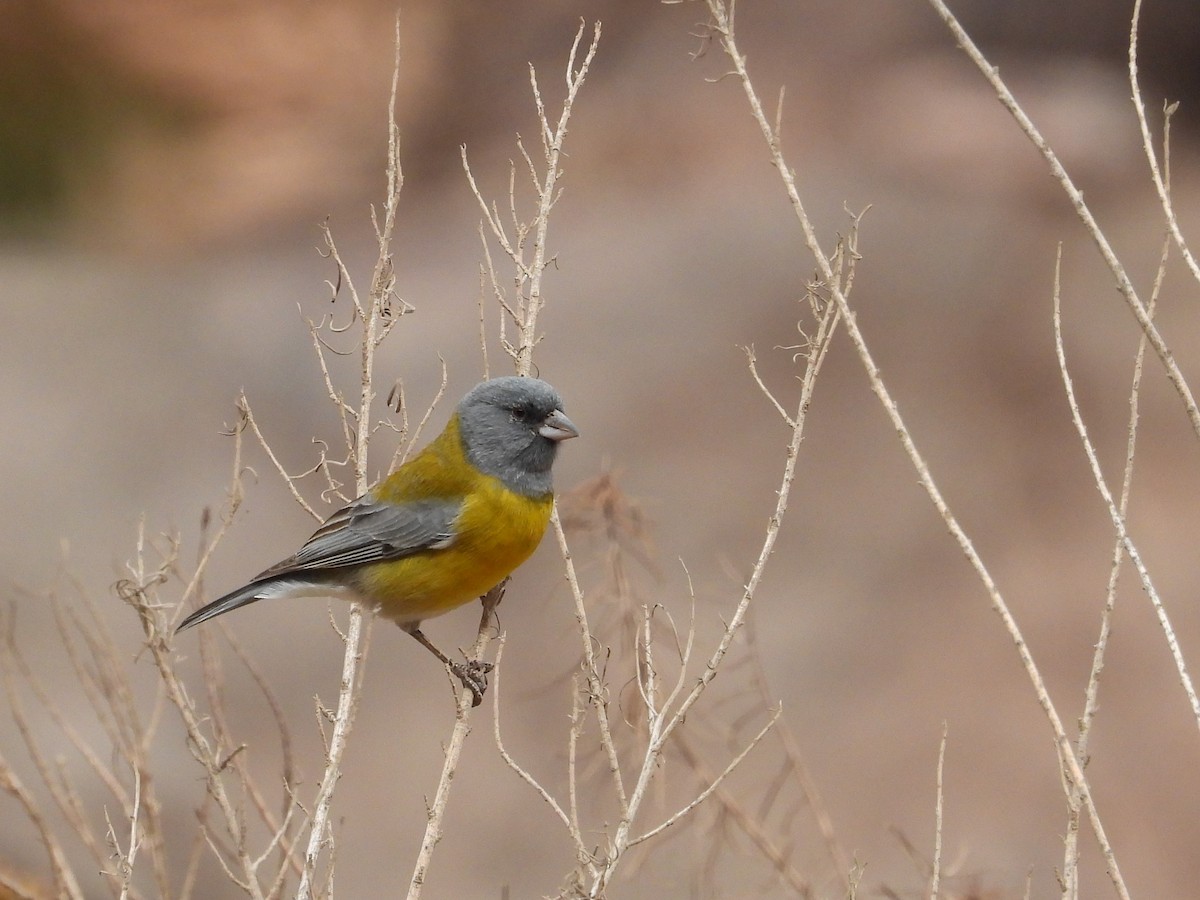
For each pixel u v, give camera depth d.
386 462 16.70
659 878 9.16
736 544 15.30
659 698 7.50
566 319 18.64
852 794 12.34
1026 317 18.09
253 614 14.84
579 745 11.19
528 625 14.43
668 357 17.77
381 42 29.84
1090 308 18.28
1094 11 23.50
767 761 12.23
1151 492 15.81
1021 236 19.59
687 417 16.95
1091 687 5.74
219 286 21.88
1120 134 21.92
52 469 17.23
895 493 15.91
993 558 15.23
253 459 17.56
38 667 13.45
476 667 7.80
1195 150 21.94
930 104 22.25
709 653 12.93
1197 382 16.98
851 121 22.38
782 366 17.58
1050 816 12.29
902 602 14.65
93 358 19.77
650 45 25.08
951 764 12.81
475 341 18.44
